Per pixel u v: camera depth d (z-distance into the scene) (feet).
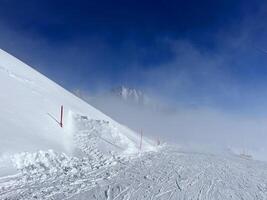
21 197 35.58
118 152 80.23
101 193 40.81
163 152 112.37
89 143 76.13
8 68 99.14
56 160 55.47
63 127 76.18
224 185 54.54
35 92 85.51
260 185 58.13
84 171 54.34
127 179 51.85
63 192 39.40
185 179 57.31
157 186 48.52
